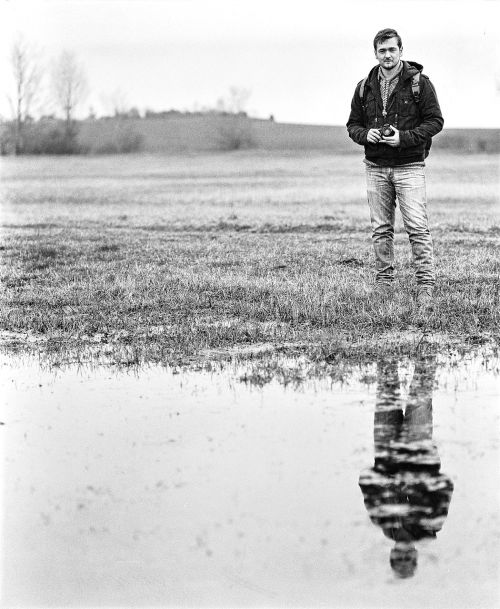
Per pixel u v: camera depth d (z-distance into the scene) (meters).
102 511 5.39
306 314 9.92
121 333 9.68
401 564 4.77
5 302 11.32
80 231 19.53
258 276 12.45
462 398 7.25
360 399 7.27
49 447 6.40
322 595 4.51
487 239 16.38
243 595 4.54
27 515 5.39
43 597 4.65
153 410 7.15
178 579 4.69
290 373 8.03
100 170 50.00
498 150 52.53
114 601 4.54
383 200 11.16
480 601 4.44
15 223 21.81
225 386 7.73
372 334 9.27
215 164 53.09
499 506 5.32
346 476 5.75
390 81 10.89
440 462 5.96
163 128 74.69
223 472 5.87
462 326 9.47
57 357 8.87
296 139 69.62
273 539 5.03
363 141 10.99
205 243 16.58
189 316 10.25
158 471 5.92
